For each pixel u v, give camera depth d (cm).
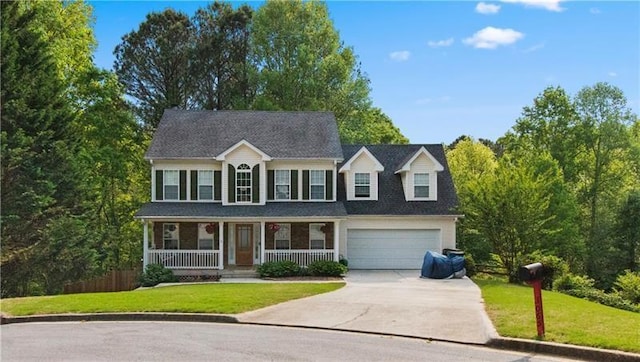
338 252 2897
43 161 2720
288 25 4528
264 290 1942
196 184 3027
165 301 1622
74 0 3784
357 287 2152
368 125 4825
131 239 4594
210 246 3016
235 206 2972
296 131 3219
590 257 4316
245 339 1184
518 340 1087
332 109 4484
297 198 3064
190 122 3238
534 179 3219
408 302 1684
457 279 2583
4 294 2653
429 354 1042
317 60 4541
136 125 4269
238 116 3319
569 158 4862
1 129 2580
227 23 5238
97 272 3123
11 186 2561
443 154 3422
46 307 1552
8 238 2581
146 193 4656
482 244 3347
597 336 1072
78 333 1262
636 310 2281
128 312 1489
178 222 3005
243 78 5003
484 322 1312
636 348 987
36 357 1016
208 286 2203
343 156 3192
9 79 2611
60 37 3644
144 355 1030
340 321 1379
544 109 4931
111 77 3866
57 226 2662
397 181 3250
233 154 2994
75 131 3181
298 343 1141
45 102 2828
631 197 4241
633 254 4228
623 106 4831
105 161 3775
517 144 5053
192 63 5047
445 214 3044
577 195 4869
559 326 1181
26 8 3259
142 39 5106
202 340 1172
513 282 2655
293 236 3050
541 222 2744
